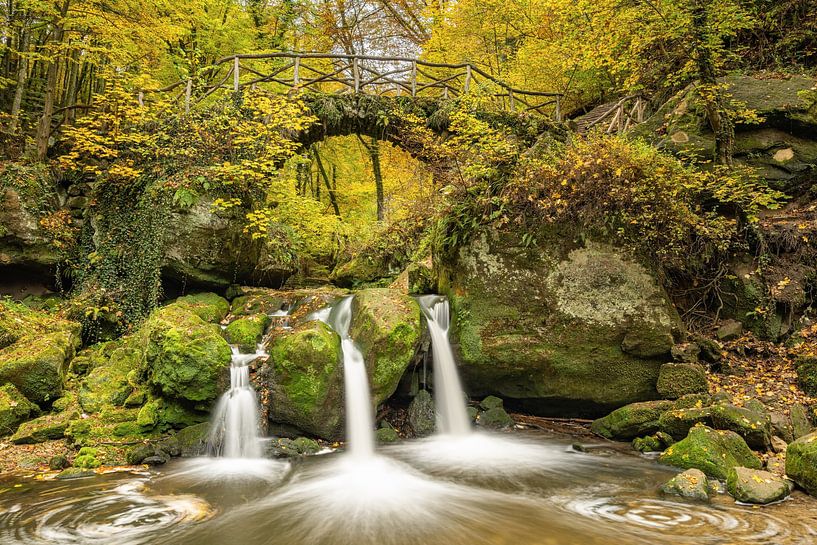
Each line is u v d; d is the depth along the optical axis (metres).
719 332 7.63
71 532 4.02
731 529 4.03
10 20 10.38
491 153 8.19
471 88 12.52
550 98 15.81
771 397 6.48
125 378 6.83
